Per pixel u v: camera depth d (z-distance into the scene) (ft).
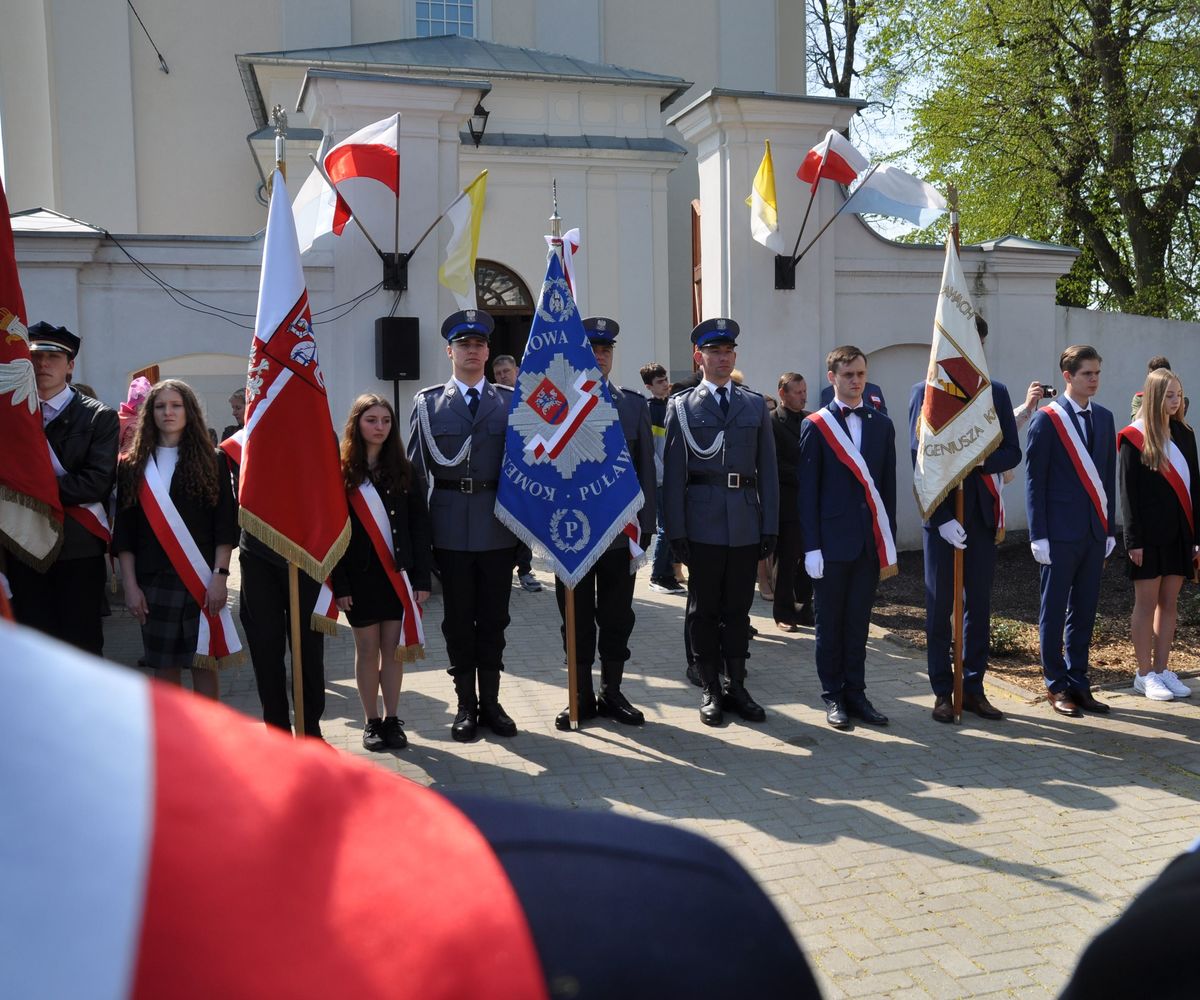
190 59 59.67
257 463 15.61
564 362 18.29
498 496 17.90
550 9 64.64
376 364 30.53
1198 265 55.16
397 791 2.25
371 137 28.22
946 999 10.06
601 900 2.15
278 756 2.08
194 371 32.27
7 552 15.94
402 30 62.95
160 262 30.01
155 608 16.01
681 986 2.10
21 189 58.08
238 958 1.69
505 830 2.27
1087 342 39.19
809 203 31.48
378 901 1.92
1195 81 50.44
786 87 70.74
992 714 18.89
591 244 52.47
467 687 18.21
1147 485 19.76
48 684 1.75
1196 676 21.50
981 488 18.78
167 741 1.86
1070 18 52.21
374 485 17.03
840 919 11.62
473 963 1.92
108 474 16.52
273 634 16.30
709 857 2.43
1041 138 54.08
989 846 13.46
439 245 31.07
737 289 32.37
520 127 52.49
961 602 18.54
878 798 15.19
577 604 19.33
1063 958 10.77
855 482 18.60
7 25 57.77
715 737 18.13
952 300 18.56
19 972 1.48
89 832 1.62
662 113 59.47
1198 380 40.40
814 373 33.06
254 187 60.34
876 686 21.21
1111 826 14.05
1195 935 2.48
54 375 16.47
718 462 18.93
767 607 28.63
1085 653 19.35
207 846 1.76
